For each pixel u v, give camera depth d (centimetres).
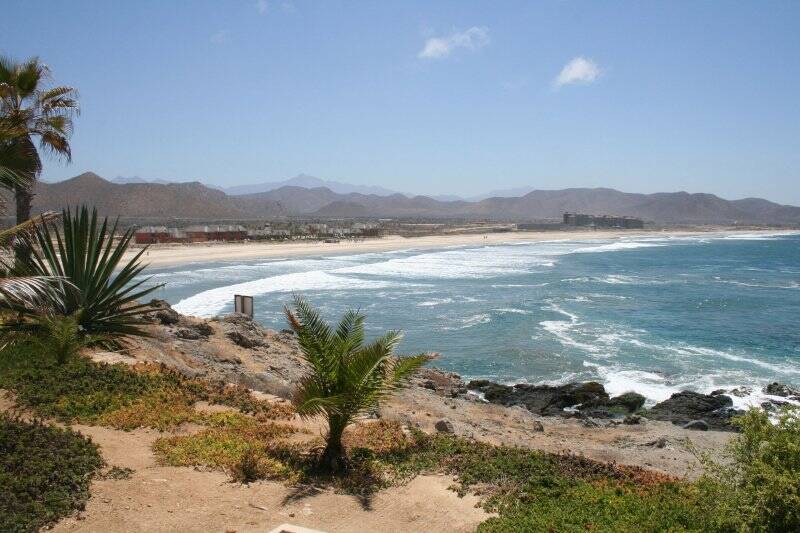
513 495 848
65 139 1653
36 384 1082
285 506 769
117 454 863
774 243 15538
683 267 7850
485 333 3203
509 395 2161
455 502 823
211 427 1020
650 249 12150
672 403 2072
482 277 5884
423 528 742
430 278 5672
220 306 3716
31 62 1481
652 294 4912
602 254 10200
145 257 7062
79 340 1333
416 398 1822
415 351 2820
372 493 832
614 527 740
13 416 945
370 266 6725
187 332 1862
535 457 1026
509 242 13462
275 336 2289
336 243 10738
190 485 797
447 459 987
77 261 1415
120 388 1125
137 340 1547
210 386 1286
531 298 4459
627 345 3014
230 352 1872
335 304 3984
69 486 734
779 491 629
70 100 1588
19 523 638
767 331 3447
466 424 1543
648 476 999
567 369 2588
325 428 1105
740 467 727
